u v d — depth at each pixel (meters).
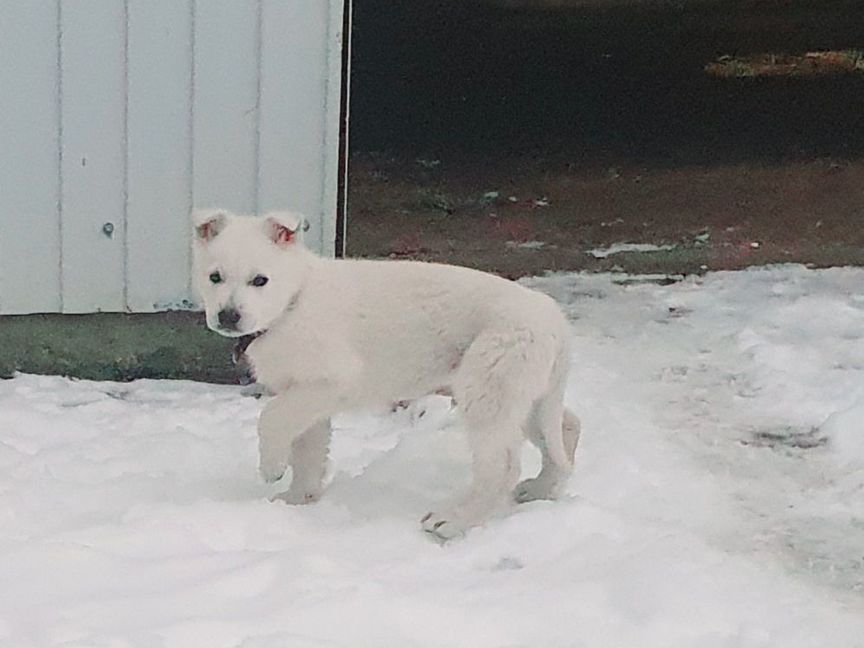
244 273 1.95
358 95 5.13
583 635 1.72
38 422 2.36
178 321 2.66
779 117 5.07
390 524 1.98
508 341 1.95
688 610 1.77
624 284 3.28
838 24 5.86
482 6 5.59
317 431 2.07
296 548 1.89
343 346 2.01
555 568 1.87
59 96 2.55
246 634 1.65
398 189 4.16
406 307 2.02
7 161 2.56
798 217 3.91
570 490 2.15
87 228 2.61
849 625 1.79
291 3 2.58
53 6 2.52
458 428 2.35
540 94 5.26
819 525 2.10
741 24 5.88
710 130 4.91
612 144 4.75
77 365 2.65
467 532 1.97
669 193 4.16
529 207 4.00
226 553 1.84
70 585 1.75
